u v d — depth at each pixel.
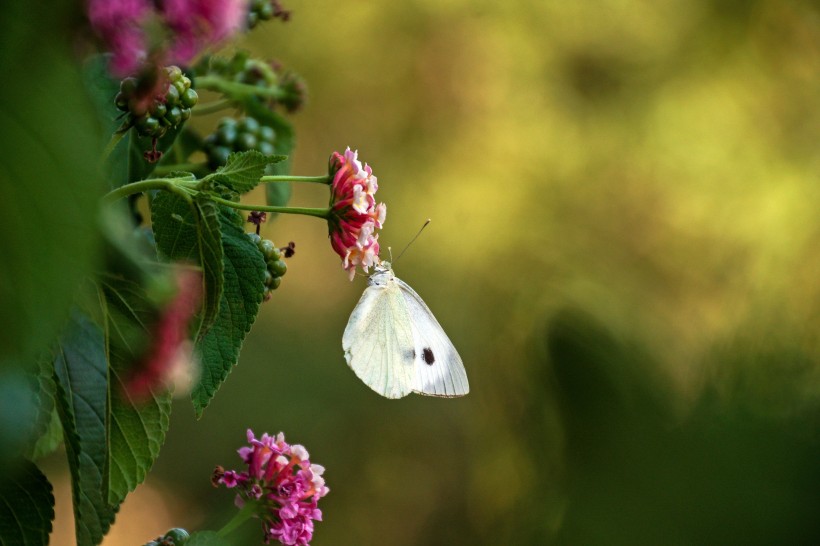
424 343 1.00
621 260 2.61
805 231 2.26
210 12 0.57
